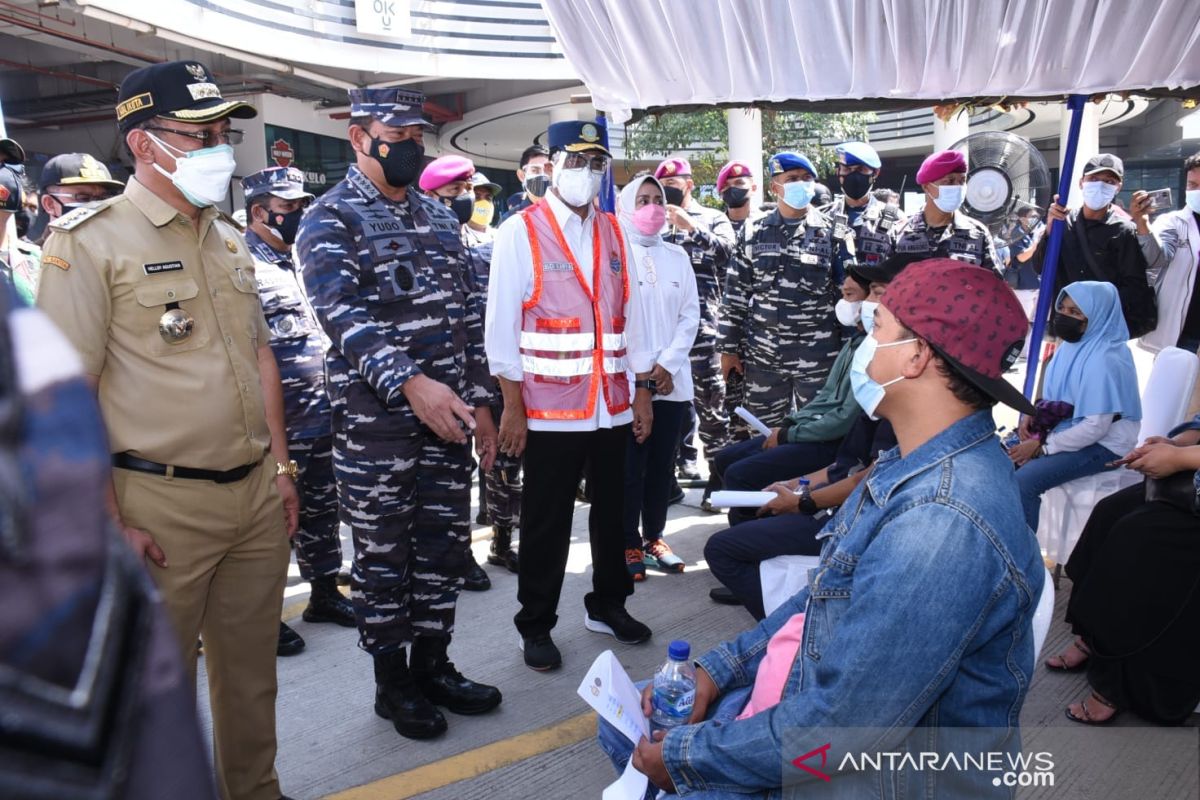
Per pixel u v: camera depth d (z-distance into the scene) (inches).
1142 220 202.5
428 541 114.8
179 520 79.1
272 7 525.0
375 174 108.1
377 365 100.7
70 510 19.8
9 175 137.2
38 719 18.8
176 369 79.0
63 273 73.5
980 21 112.7
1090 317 136.6
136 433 77.3
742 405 203.6
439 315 111.7
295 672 131.3
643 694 77.9
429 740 111.4
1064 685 120.3
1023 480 137.9
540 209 124.6
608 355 126.1
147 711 21.5
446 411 100.8
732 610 150.2
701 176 602.2
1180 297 200.7
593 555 139.0
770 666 65.4
